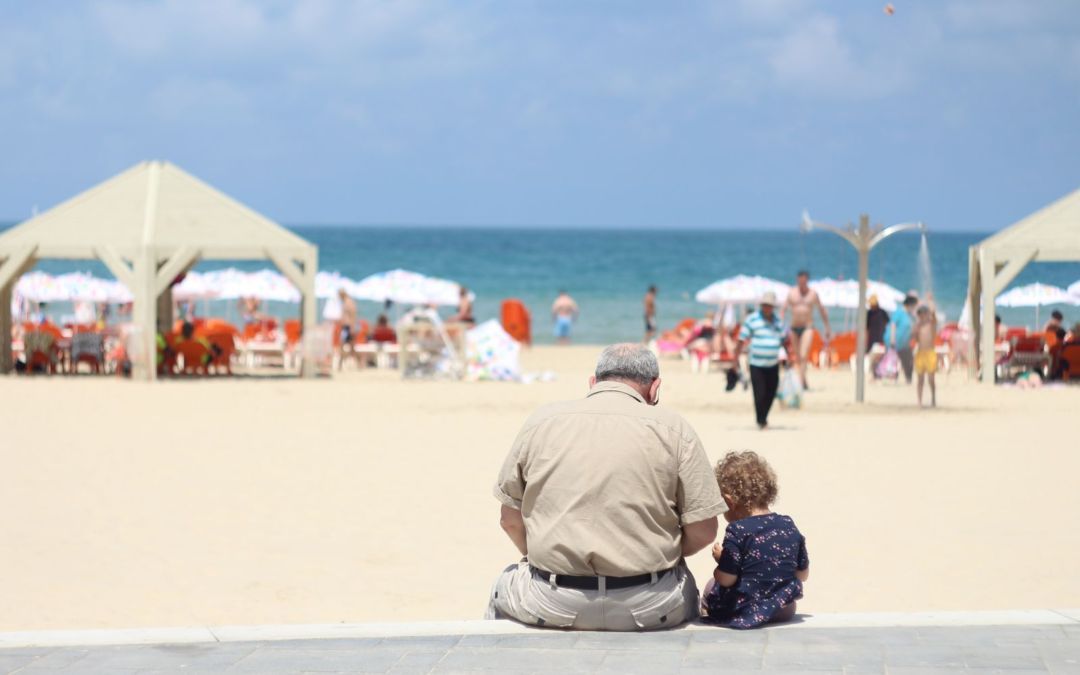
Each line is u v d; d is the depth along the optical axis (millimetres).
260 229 50781
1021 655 10422
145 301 48500
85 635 11516
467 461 27328
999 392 45062
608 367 11875
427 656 10695
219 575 17172
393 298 62938
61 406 38031
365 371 56125
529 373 54250
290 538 19484
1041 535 19375
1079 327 54062
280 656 10789
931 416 36594
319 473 25609
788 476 25000
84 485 24047
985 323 49656
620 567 11125
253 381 48688
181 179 51250
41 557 18156
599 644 10961
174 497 22844
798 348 45250
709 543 11414
